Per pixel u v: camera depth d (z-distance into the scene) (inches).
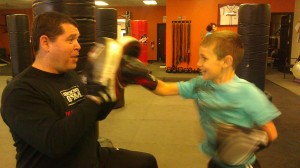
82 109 44.6
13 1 434.0
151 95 226.5
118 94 47.8
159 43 507.2
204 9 331.6
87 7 67.7
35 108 45.4
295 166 106.4
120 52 46.3
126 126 152.2
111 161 63.8
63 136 43.3
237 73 136.4
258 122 48.0
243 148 44.8
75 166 51.7
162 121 160.6
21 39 243.6
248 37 131.7
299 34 322.7
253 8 128.7
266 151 119.1
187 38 339.9
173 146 124.9
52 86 51.3
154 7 500.4
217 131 47.4
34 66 51.5
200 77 57.9
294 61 331.3
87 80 46.4
